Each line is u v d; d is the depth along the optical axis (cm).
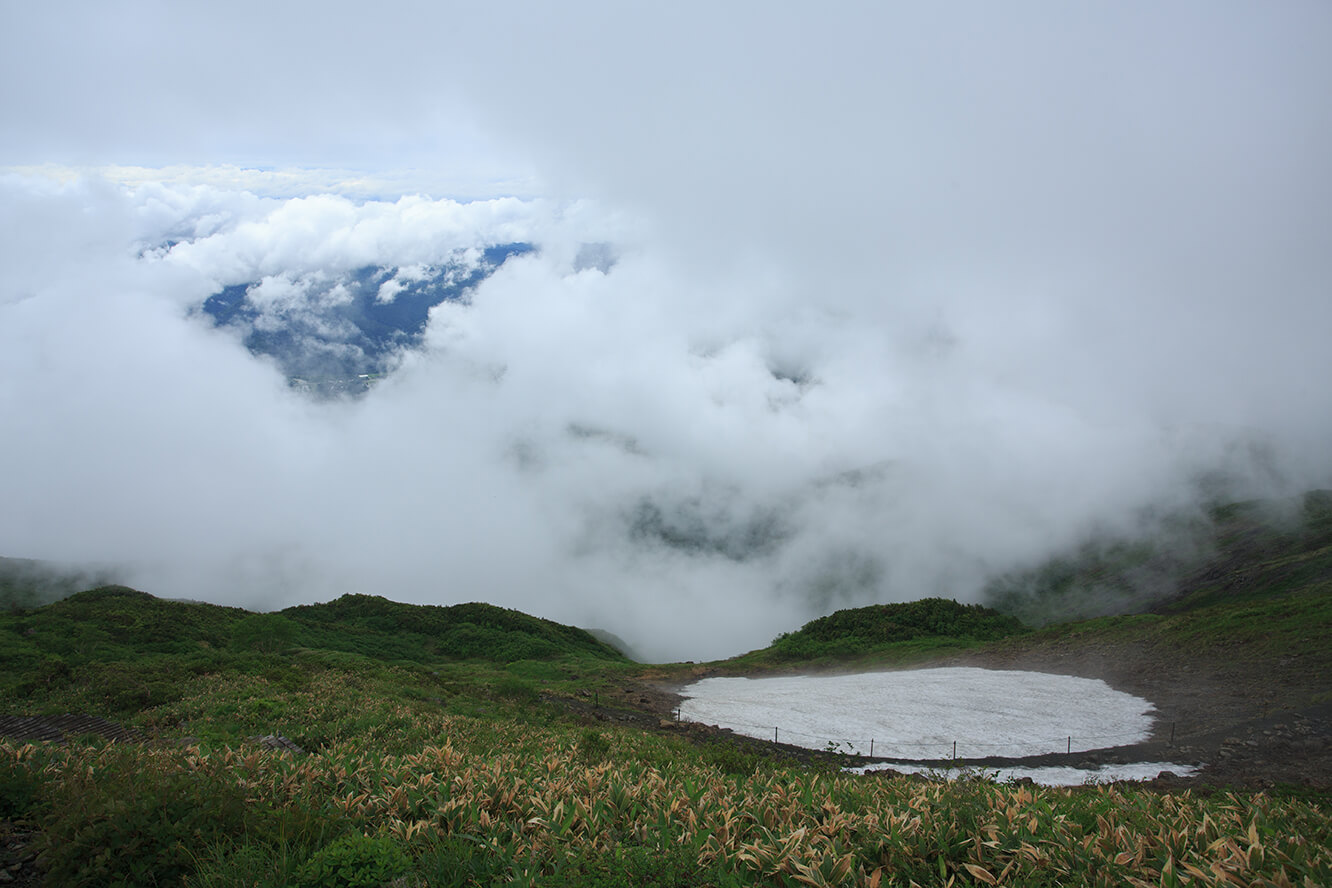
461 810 716
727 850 639
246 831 637
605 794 782
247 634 4741
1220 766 2353
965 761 2583
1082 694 3766
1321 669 3147
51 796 719
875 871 578
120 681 2755
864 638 6166
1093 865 583
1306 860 565
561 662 6334
